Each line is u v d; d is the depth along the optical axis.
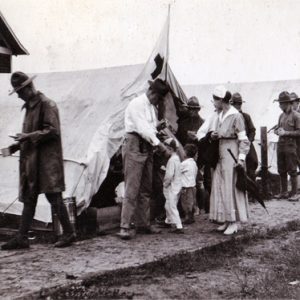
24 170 6.93
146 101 7.62
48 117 6.81
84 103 9.65
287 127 11.97
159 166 8.85
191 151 8.77
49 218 7.84
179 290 5.46
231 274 6.11
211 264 6.49
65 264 6.11
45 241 7.50
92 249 6.91
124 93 9.42
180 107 10.20
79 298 5.06
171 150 8.25
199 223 8.92
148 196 8.04
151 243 7.31
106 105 9.36
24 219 6.94
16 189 8.52
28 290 5.09
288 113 12.02
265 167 12.26
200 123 10.15
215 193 8.02
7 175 8.75
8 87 10.76
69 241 7.10
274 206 11.03
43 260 6.30
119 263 6.17
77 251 6.80
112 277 5.76
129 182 7.59
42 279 5.48
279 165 12.20
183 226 8.67
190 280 5.84
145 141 7.66
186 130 10.08
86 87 10.12
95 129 8.78
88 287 5.46
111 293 5.23
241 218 7.84
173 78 10.26
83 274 5.65
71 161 8.17
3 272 5.75
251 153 10.38
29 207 6.94
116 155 8.78
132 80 9.80
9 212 8.34
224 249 7.27
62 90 10.25
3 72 11.15
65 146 8.67
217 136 7.82
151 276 5.92
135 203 7.66
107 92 9.72
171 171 8.11
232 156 7.65
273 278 5.86
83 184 8.06
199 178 9.80
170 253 6.68
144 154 7.65
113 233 8.10
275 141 15.66
